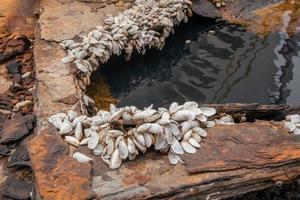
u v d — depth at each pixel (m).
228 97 1.22
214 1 1.44
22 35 1.29
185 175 0.93
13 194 0.98
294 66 1.31
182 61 1.32
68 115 1.02
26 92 1.16
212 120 1.01
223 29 1.41
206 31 1.41
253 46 1.36
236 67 1.30
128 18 1.27
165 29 1.30
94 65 1.18
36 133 1.03
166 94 1.23
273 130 0.99
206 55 1.34
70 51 1.17
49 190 0.90
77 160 0.94
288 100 1.22
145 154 0.96
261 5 1.48
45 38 1.20
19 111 1.12
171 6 1.33
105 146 0.96
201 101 1.22
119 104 1.19
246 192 0.94
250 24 1.42
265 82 1.26
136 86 1.25
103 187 0.91
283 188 0.97
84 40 1.19
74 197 0.89
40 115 1.03
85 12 1.29
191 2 1.38
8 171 1.02
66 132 0.98
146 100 1.21
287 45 1.36
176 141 0.96
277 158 0.95
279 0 1.50
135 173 0.93
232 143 0.97
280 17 1.45
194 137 0.97
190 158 0.95
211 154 0.95
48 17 1.26
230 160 0.94
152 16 1.29
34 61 1.19
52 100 1.06
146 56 1.30
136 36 1.25
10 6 1.38
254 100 1.22
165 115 0.98
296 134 0.99
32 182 0.98
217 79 1.27
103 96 1.20
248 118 1.04
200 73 1.29
